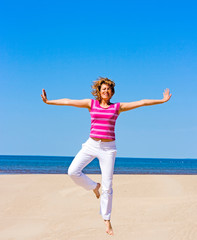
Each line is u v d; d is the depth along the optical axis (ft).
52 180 67.92
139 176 77.10
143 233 33.81
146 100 17.11
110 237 33.14
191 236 32.09
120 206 47.21
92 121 16.98
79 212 44.11
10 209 45.57
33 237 33.73
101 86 17.06
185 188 61.82
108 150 16.93
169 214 40.98
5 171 152.87
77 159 17.16
